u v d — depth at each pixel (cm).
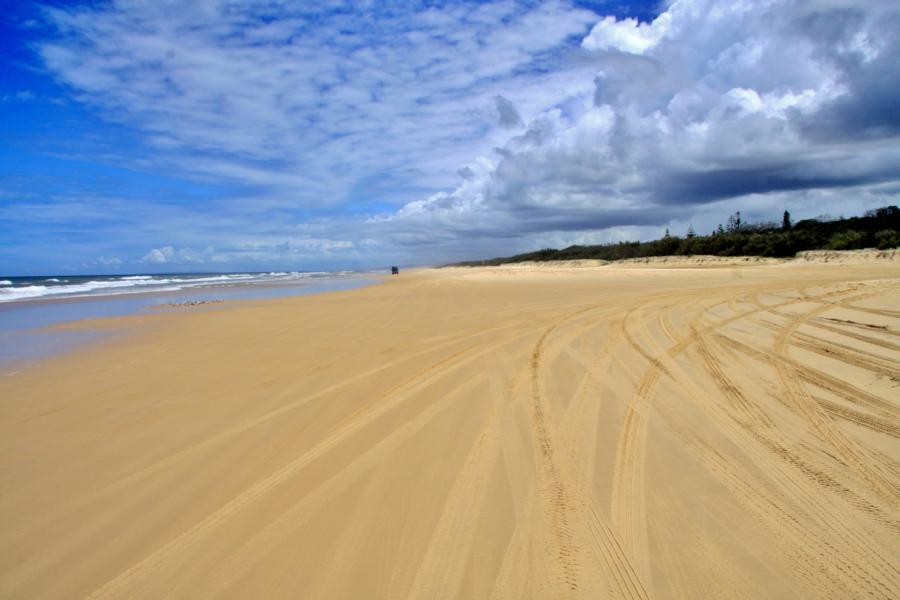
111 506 359
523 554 295
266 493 372
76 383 698
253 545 309
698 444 441
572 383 636
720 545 300
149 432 500
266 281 4809
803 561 285
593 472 394
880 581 268
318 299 2009
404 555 296
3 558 304
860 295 1302
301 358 825
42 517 347
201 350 920
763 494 356
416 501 356
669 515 332
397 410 550
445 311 1411
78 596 269
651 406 543
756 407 529
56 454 451
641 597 259
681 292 1681
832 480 373
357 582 274
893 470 386
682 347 818
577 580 272
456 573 279
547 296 1747
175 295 2628
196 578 280
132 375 737
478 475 393
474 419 517
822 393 563
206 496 370
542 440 458
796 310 1123
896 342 775
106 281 5716
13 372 782
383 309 1525
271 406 574
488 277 3397
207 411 561
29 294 2900
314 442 465
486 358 785
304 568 286
